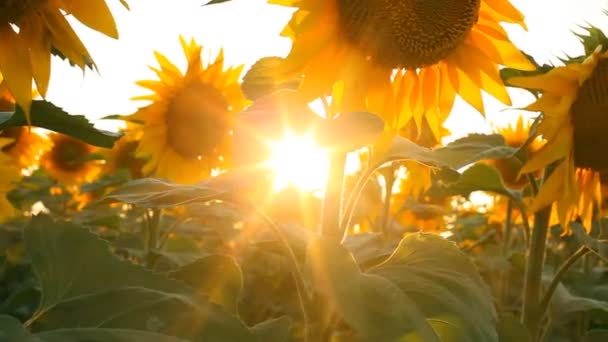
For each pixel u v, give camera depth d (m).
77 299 0.63
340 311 0.68
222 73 1.88
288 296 1.78
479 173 1.27
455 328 0.72
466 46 0.96
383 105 0.89
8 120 0.81
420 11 0.87
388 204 2.06
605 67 1.02
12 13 0.73
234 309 0.85
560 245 2.34
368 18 0.83
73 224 0.67
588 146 1.05
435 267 0.79
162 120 1.86
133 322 0.61
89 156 2.26
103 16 0.75
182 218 1.75
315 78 0.83
